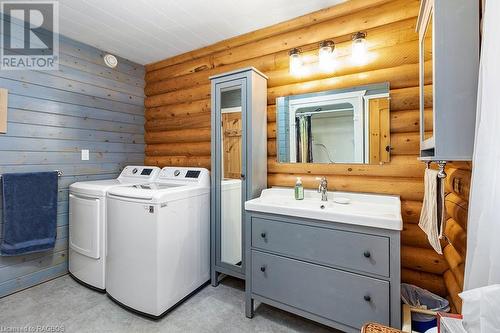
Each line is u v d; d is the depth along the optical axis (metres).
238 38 2.46
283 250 1.64
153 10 2.03
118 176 2.93
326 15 2.02
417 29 1.54
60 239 2.45
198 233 2.18
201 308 1.93
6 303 1.98
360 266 1.39
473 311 0.68
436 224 1.09
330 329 1.70
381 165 1.83
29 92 2.22
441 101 0.95
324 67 2.00
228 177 2.25
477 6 0.92
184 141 2.92
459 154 0.93
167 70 3.00
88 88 2.65
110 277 2.01
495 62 0.74
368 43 1.86
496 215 0.74
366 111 1.87
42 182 2.26
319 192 2.01
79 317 1.81
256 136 2.12
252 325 1.74
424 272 1.73
